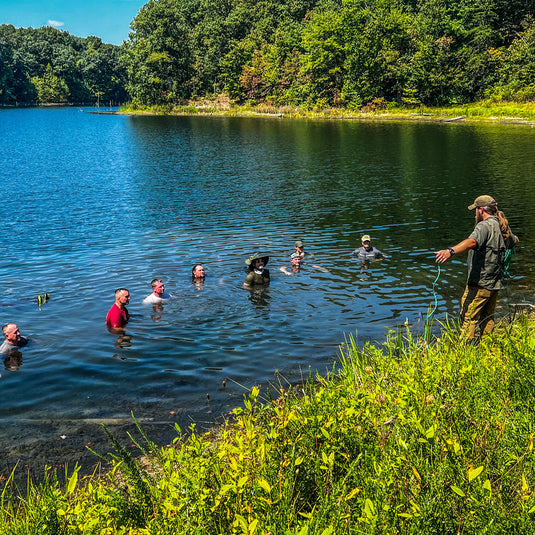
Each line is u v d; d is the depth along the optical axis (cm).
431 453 312
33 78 15800
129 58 12206
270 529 269
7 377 745
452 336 674
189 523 279
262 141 4734
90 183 2617
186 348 838
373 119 7750
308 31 10038
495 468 304
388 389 453
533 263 1219
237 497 294
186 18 14288
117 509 302
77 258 1360
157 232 1631
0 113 11656
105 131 6275
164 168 3153
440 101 7981
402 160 3353
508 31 8325
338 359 779
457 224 1711
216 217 1845
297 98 9644
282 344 842
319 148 4116
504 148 3856
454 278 1144
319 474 313
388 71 8325
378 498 282
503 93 7350
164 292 1105
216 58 11950
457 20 8519
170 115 10519
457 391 397
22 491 478
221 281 1175
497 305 919
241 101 11219
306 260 1320
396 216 1841
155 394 688
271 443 338
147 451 545
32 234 1611
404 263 1273
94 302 1059
